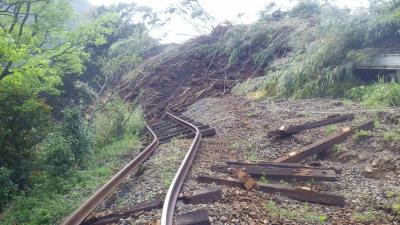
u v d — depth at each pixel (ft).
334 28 59.67
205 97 79.71
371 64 54.24
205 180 26.00
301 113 45.62
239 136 41.81
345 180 26.48
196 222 18.11
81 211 22.27
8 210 28.25
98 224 21.26
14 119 37.14
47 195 29.84
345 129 34.17
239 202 21.61
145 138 53.16
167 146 42.01
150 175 29.84
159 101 85.97
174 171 29.84
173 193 22.63
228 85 81.30
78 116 41.14
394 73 52.47
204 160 32.65
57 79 46.50
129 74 95.25
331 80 54.85
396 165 27.43
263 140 37.76
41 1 52.13
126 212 21.81
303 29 76.48
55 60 55.77
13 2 49.52
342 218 20.17
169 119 69.62
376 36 56.49
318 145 32.04
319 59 59.57
